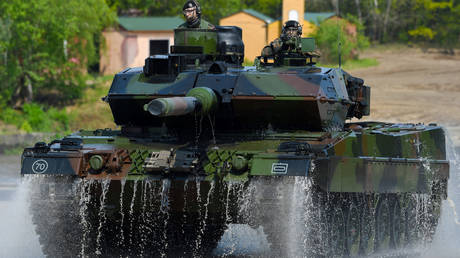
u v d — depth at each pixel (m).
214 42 42.88
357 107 48.53
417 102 133.75
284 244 34.34
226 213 34.59
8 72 118.12
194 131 40.78
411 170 42.94
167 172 34.56
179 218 36.91
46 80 128.88
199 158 35.47
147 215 36.25
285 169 33.06
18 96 127.56
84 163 35.25
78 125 117.81
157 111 31.08
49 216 35.53
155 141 39.09
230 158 34.97
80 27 128.25
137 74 42.25
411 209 44.66
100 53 160.88
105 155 35.47
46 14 118.62
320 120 39.41
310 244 34.47
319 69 42.31
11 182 72.56
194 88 37.50
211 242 40.56
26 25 116.88
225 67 41.19
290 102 38.62
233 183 33.69
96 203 36.06
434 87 154.38
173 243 39.38
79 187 34.94
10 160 87.69
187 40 42.72
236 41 43.53
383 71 180.62
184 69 41.69
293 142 35.06
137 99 40.78
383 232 41.72
